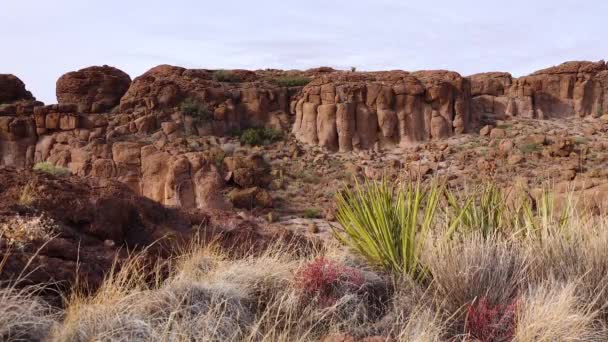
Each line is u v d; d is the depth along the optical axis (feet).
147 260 18.86
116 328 13.62
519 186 25.05
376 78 199.62
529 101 212.84
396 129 186.39
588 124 207.00
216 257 20.31
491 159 162.61
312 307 16.39
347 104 182.50
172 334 13.73
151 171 140.77
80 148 150.82
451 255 17.81
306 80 214.69
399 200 20.49
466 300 16.35
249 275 18.02
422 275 18.53
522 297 15.66
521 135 189.06
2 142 159.02
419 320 14.93
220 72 220.64
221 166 150.71
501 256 17.61
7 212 18.30
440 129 187.32
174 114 180.14
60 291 15.25
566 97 216.95
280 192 146.51
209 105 186.91
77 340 13.04
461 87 194.49
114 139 161.17
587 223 21.31
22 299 13.64
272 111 195.72
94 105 186.50
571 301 15.26
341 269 18.11
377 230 19.85
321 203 139.54
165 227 23.08
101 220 20.44
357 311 16.57
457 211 22.48
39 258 16.07
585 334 14.53
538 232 20.72
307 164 168.76
